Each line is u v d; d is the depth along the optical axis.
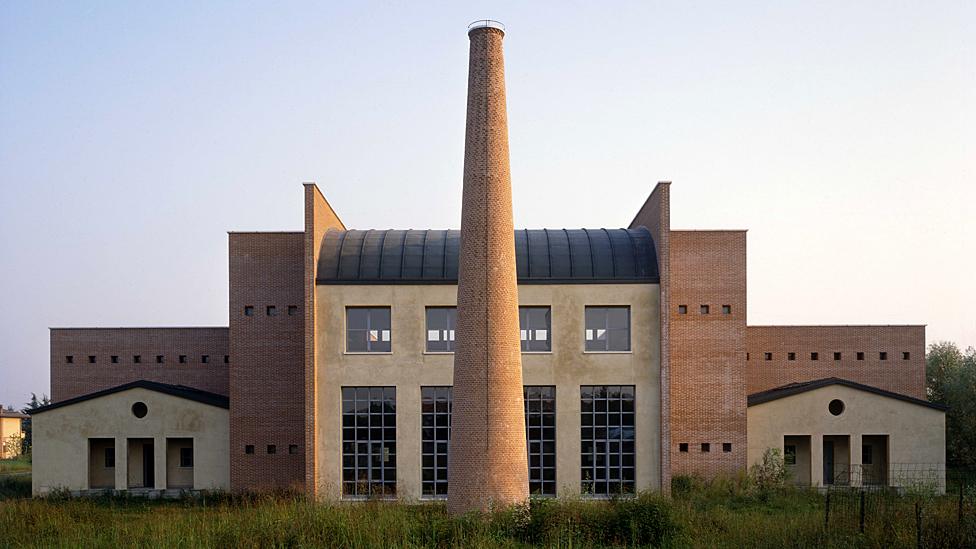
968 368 55.84
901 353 50.38
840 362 50.22
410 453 38.38
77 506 34.25
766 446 43.09
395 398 38.84
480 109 33.25
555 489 38.41
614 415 38.84
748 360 50.16
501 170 33.09
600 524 28.86
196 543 27.34
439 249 40.38
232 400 42.44
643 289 39.22
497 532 28.17
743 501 37.50
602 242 40.75
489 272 32.31
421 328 38.94
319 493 37.62
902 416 42.81
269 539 27.70
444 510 33.19
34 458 42.09
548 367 38.78
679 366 42.66
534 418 38.88
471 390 31.75
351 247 40.41
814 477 42.69
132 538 28.30
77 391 50.75
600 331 39.78
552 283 39.16
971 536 25.08
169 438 43.69
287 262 43.06
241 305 42.94
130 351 50.75
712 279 43.12
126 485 42.28
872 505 29.62
